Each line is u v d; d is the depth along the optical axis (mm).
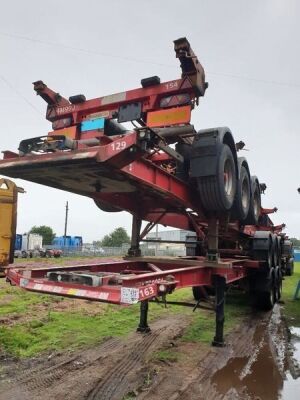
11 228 5180
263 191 9602
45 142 4066
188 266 5617
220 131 5281
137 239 6219
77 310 7754
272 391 4188
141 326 6359
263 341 6320
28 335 5762
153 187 4641
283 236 14344
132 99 5414
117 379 4297
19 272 4383
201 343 5902
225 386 4273
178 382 4312
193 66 4965
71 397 3805
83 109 5766
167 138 5219
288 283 15742
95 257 38000
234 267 6500
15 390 3914
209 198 5270
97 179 4504
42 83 5914
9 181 5188
